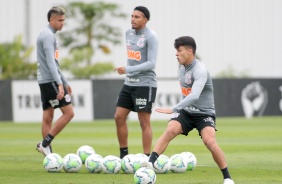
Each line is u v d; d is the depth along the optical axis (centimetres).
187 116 2830
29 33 11650
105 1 12631
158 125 7281
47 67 3747
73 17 12081
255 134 5866
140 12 3566
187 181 2967
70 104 3744
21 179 3016
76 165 3241
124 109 3634
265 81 8938
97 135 5847
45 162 3266
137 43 3597
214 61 12938
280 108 9012
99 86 8350
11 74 10431
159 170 3203
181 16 12900
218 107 8688
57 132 3700
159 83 8456
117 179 3000
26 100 8225
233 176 3150
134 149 4538
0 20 12519
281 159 3878
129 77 3616
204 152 4272
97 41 12188
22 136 5816
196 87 2758
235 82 8762
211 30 12938
